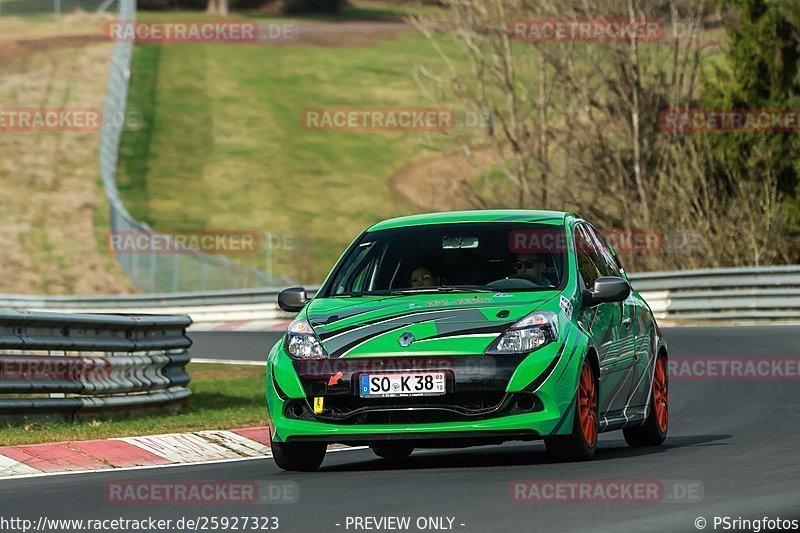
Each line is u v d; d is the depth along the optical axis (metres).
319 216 199.88
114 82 198.00
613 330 34.62
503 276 33.66
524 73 137.38
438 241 35.09
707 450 34.53
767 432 40.44
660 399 38.62
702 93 125.12
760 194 117.50
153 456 37.19
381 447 37.19
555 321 31.39
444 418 30.56
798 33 120.44
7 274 163.25
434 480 29.00
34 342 42.91
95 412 45.50
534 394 30.47
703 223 113.44
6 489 30.62
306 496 27.11
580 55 130.12
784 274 90.69
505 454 36.38
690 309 94.06
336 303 33.44
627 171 128.62
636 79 126.50
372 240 35.88
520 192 133.25
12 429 40.28
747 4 122.06
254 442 40.56
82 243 175.88
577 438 31.20
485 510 24.22
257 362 75.38
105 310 128.12
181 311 121.56
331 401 31.17
